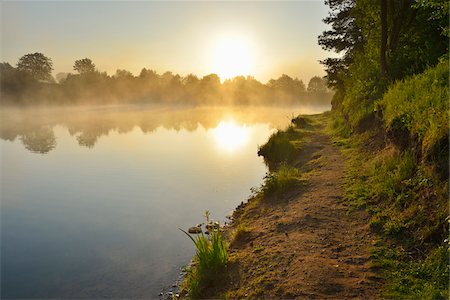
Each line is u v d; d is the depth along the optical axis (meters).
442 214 6.21
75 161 25.86
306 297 5.37
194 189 16.84
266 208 10.86
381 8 16.52
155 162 24.61
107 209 14.30
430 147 7.47
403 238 6.63
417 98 9.94
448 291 4.83
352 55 30.20
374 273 5.81
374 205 8.44
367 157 12.53
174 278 8.49
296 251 7.03
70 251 10.31
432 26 16.48
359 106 18.83
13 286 8.34
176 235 11.19
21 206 14.98
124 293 7.89
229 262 7.34
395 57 17.39
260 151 24.48
